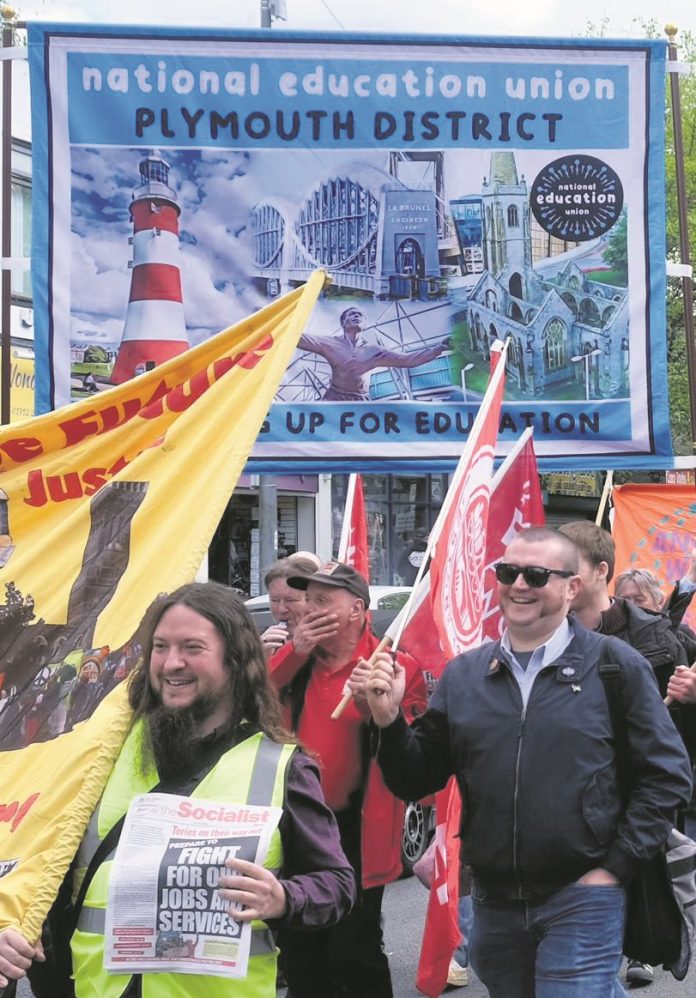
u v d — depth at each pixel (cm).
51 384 770
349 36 772
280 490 2459
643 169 793
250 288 776
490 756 400
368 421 779
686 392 2589
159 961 300
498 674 411
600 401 795
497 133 784
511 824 393
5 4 773
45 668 373
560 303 791
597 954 385
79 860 317
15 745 367
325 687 509
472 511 505
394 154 779
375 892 498
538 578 404
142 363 772
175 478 386
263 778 313
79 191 768
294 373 775
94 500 392
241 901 295
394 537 2747
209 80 770
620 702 398
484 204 785
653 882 403
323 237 778
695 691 489
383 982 498
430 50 778
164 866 303
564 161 789
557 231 790
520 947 399
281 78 772
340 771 498
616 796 395
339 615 501
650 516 1098
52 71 764
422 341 784
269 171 774
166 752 316
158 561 373
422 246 783
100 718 328
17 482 413
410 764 418
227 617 322
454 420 783
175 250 771
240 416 393
